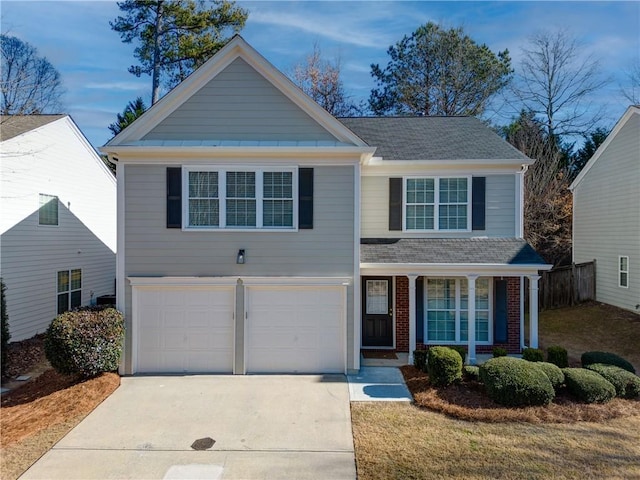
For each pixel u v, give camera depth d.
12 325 13.30
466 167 12.26
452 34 29.70
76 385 9.20
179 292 10.36
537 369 8.21
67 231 16.31
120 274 10.24
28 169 14.10
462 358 9.24
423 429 7.18
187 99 10.34
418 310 12.40
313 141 10.32
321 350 10.39
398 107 30.73
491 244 11.85
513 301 12.31
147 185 10.23
